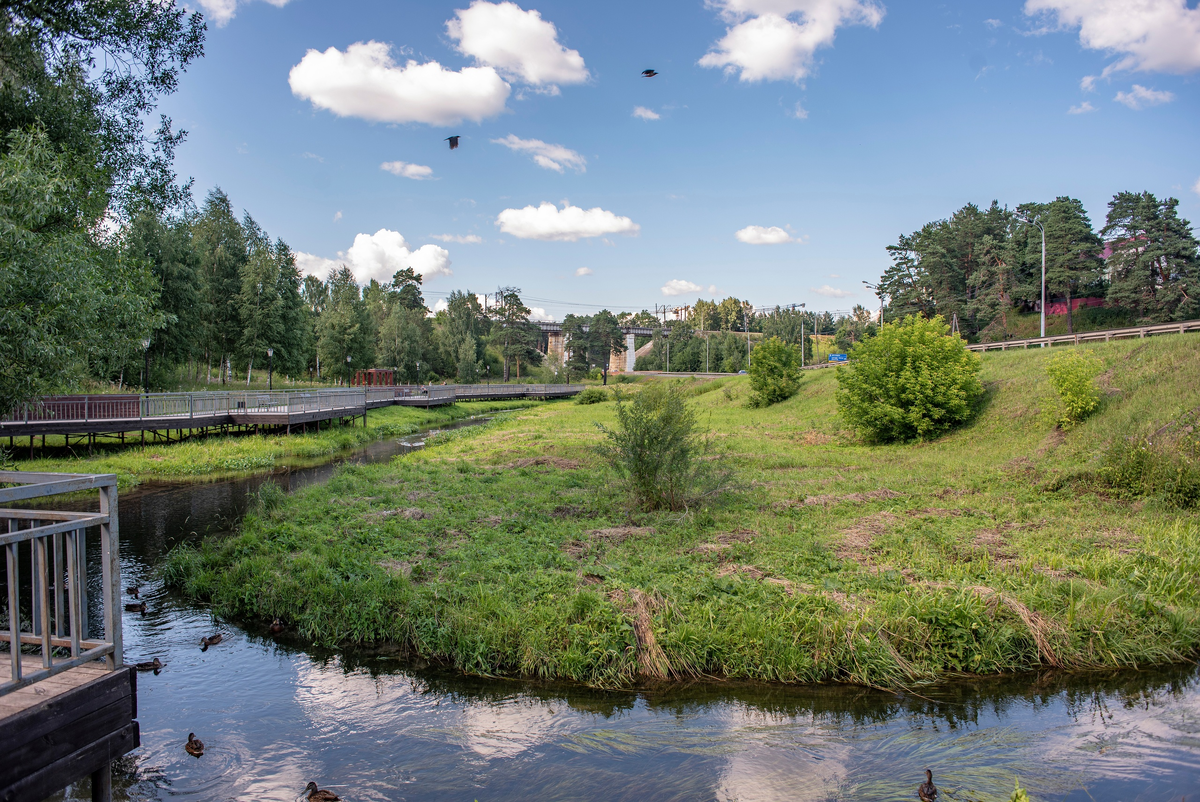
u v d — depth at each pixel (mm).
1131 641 7121
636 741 5625
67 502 15062
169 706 6359
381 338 74812
